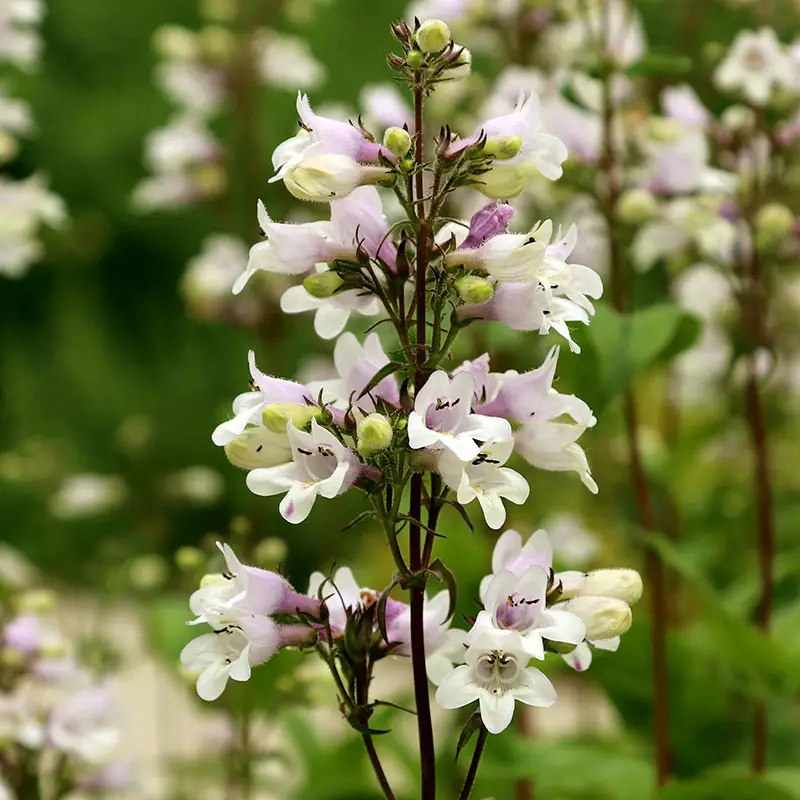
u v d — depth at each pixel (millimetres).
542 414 667
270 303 1285
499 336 888
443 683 645
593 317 821
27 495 1902
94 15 2832
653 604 867
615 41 996
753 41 871
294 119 2316
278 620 670
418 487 659
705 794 800
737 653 841
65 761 859
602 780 841
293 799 963
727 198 882
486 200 898
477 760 667
